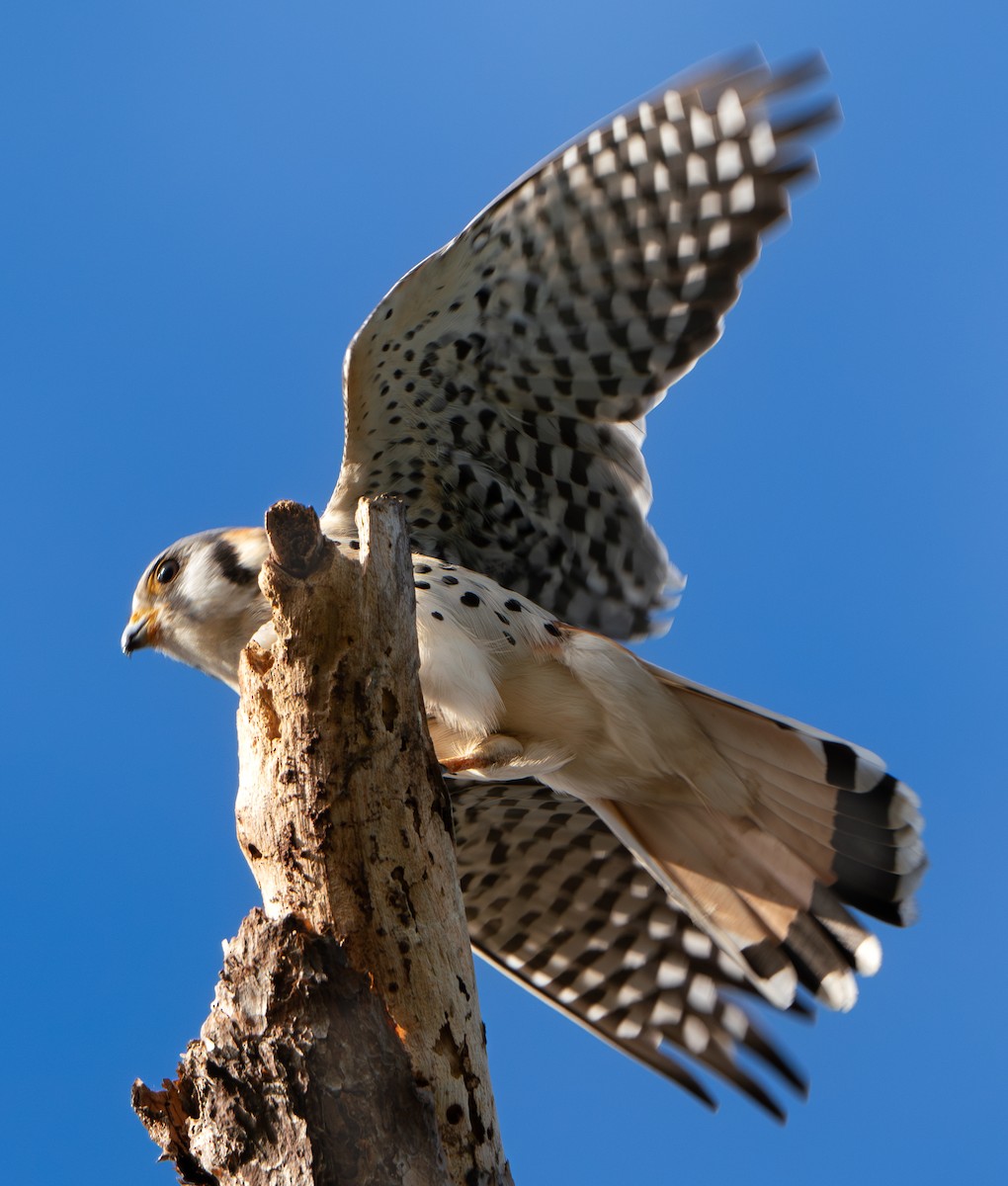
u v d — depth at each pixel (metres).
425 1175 6.04
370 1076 6.04
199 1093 6.18
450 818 7.14
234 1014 6.08
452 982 6.86
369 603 6.82
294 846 6.86
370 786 6.84
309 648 6.77
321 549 6.77
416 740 7.00
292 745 6.85
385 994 6.75
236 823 7.10
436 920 6.89
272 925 6.17
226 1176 6.08
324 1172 5.90
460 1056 6.79
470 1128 6.70
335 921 6.79
